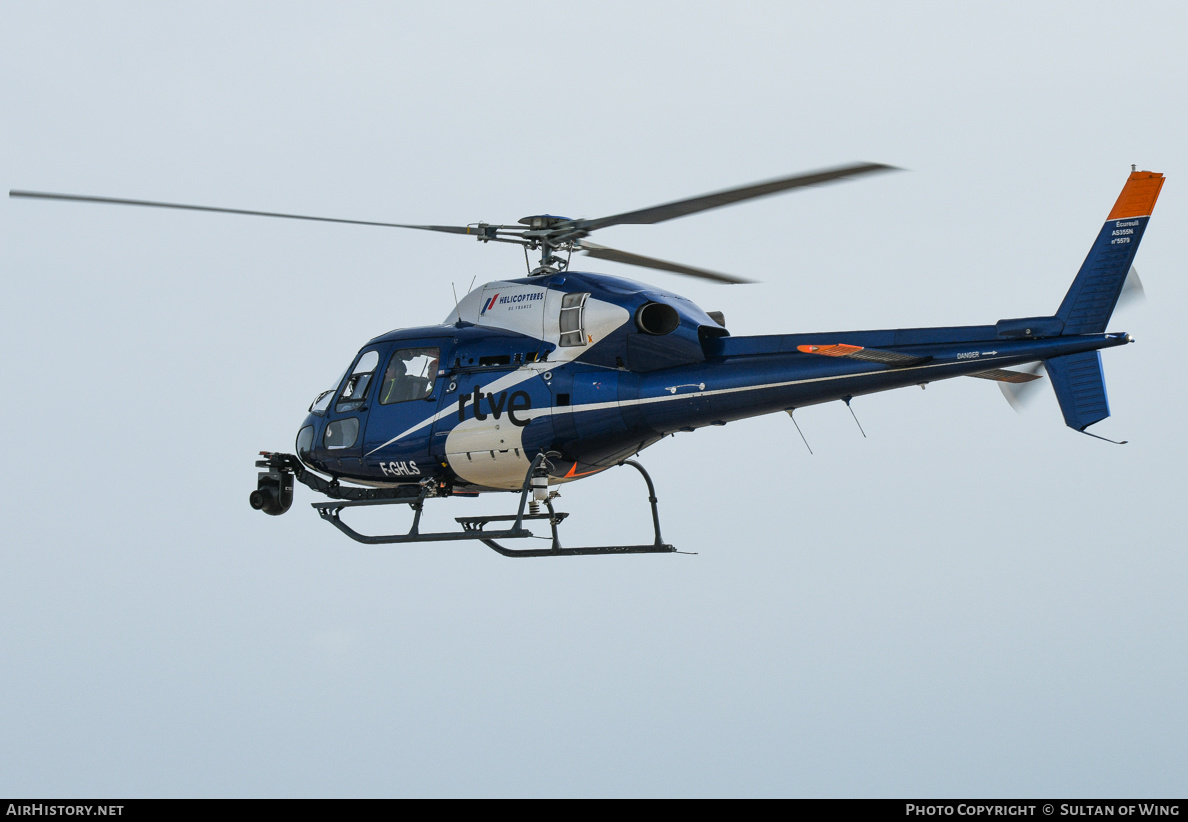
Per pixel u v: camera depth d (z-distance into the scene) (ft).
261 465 136.77
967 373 110.42
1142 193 105.09
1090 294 105.60
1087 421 105.19
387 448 127.13
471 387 123.85
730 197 107.76
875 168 97.45
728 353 119.44
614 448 122.31
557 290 123.95
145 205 111.96
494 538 119.34
